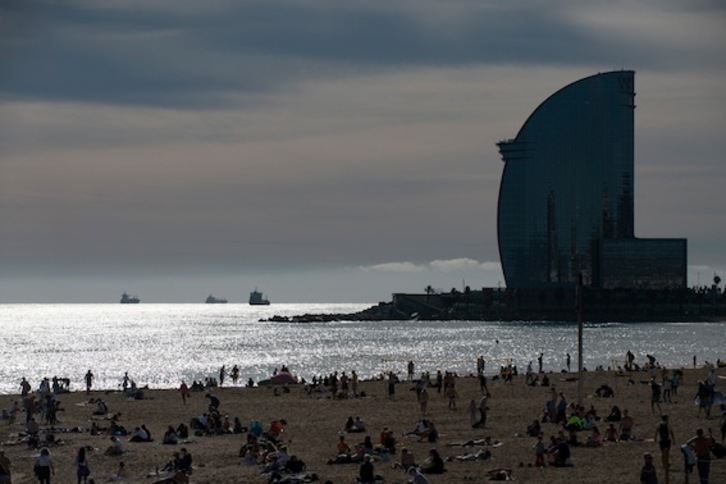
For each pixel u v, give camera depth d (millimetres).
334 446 98875
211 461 92250
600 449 90500
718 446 82688
